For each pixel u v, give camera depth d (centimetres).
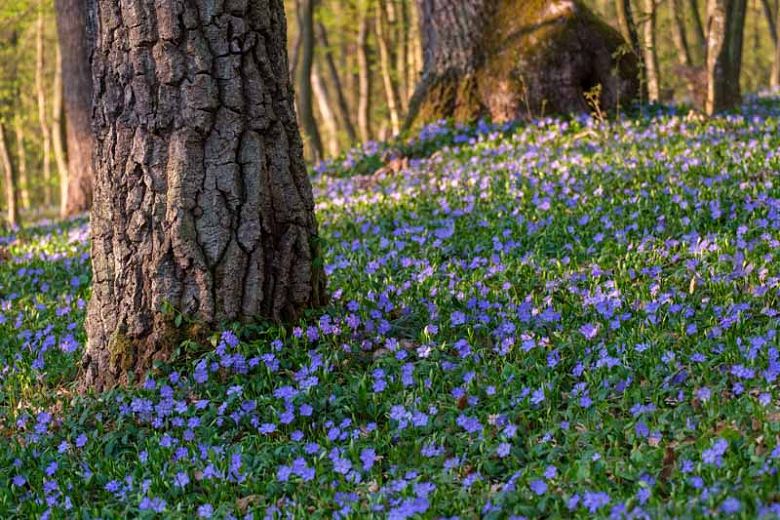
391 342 594
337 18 3103
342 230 994
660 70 1998
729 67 1464
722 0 1441
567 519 404
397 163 1329
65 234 1308
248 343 586
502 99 1409
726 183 870
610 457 445
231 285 588
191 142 577
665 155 1012
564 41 1385
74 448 543
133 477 493
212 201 582
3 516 480
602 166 1016
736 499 374
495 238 808
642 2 2691
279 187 605
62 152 2530
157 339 588
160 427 548
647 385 519
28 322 789
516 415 500
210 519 444
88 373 610
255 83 589
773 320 566
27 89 3800
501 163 1137
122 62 579
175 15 569
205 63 574
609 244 765
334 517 424
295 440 509
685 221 775
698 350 543
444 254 830
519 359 574
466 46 1445
